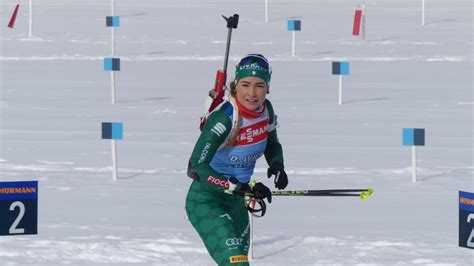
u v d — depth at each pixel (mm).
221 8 89188
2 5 91562
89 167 30797
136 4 93000
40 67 57469
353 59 61500
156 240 20516
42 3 93938
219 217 14578
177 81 52781
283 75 55094
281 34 73250
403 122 40719
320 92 49281
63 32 73938
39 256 19359
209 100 14664
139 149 34188
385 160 32281
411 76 54719
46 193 26422
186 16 83188
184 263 18781
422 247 20203
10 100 46188
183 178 29047
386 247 20234
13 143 35250
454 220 23219
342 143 35594
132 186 27625
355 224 22703
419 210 24516
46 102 45781
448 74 55219
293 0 97688
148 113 42844
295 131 38188
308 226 22469
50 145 34906
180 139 36375
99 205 24797
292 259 19266
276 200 25906
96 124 39906
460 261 18922
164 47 66438
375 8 91062
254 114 14547
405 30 75688
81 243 20234
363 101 46500
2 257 19266
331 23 79812
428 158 32844
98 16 83625
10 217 17406
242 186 14164
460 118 41750
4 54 62719
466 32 74188
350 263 18891
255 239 20891
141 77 54281
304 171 30156
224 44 67812
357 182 28375
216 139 14328
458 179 29125
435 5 93938
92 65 58750
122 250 19766
